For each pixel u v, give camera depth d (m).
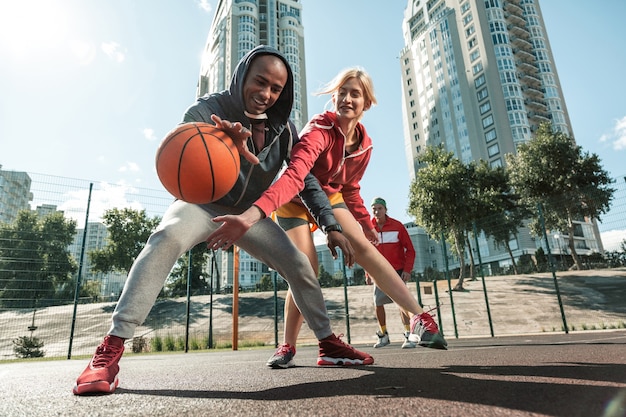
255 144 1.85
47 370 3.05
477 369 1.65
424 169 22.23
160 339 9.02
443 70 55.41
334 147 2.17
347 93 2.18
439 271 11.93
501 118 47.50
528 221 20.59
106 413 1.02
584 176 21.83
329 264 18.34
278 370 2.06
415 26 65.12
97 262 7.78
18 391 1.53
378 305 5.38
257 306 15.20
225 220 1.38
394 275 2.26
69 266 7.36
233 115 1.76
